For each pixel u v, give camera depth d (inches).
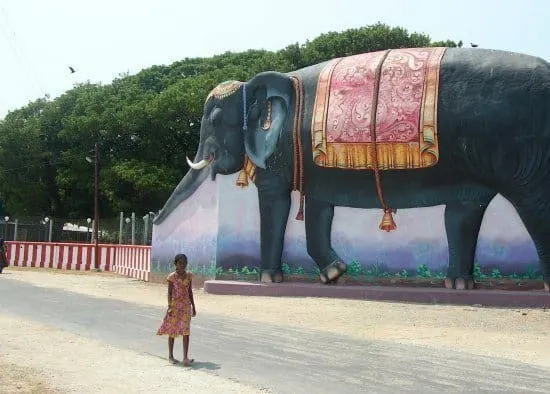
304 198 682.2
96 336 398.9
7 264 1063.0
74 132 1615.4
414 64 633.0
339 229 671.8
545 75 593.0
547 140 581.6
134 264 968.3
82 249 1165.1
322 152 657.0
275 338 404.8
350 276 666.2
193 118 1593.3
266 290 674.8
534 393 266.4
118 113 1612.9
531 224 595.2
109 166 1584.6
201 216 757.9
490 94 596.7
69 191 1701.5
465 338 418.0
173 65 2071.9
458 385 279.6
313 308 564.1
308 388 269.9
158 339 392.8
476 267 621.6
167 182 1502.2
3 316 482.0
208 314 523.2
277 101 695.7
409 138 616.4
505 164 591.5
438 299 608.1
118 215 1567.4
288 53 1551.4
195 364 318.0
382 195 641.0
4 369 298.4
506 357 352.5
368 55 669.3
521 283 606.9
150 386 268.8
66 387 264.7
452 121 602.9
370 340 404.5
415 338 415.8
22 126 1696.6
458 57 624.4
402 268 647.1
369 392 264.5
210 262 735.7
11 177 1678.2
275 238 691.4
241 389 265.6
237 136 718.5
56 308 544.7
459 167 608.7
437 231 634.2
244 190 718.5
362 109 637.3
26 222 1357.0
